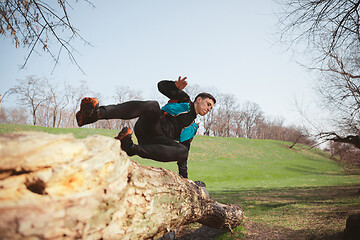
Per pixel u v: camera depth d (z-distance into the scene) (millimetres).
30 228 1101
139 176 2018
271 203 10906
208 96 2859
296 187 19812
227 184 25812
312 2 4820
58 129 38031
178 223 2611
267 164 46062
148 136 2506
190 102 2812
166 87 2768
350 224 4453
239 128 96188
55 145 1279
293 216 7465
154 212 2033
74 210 1282
